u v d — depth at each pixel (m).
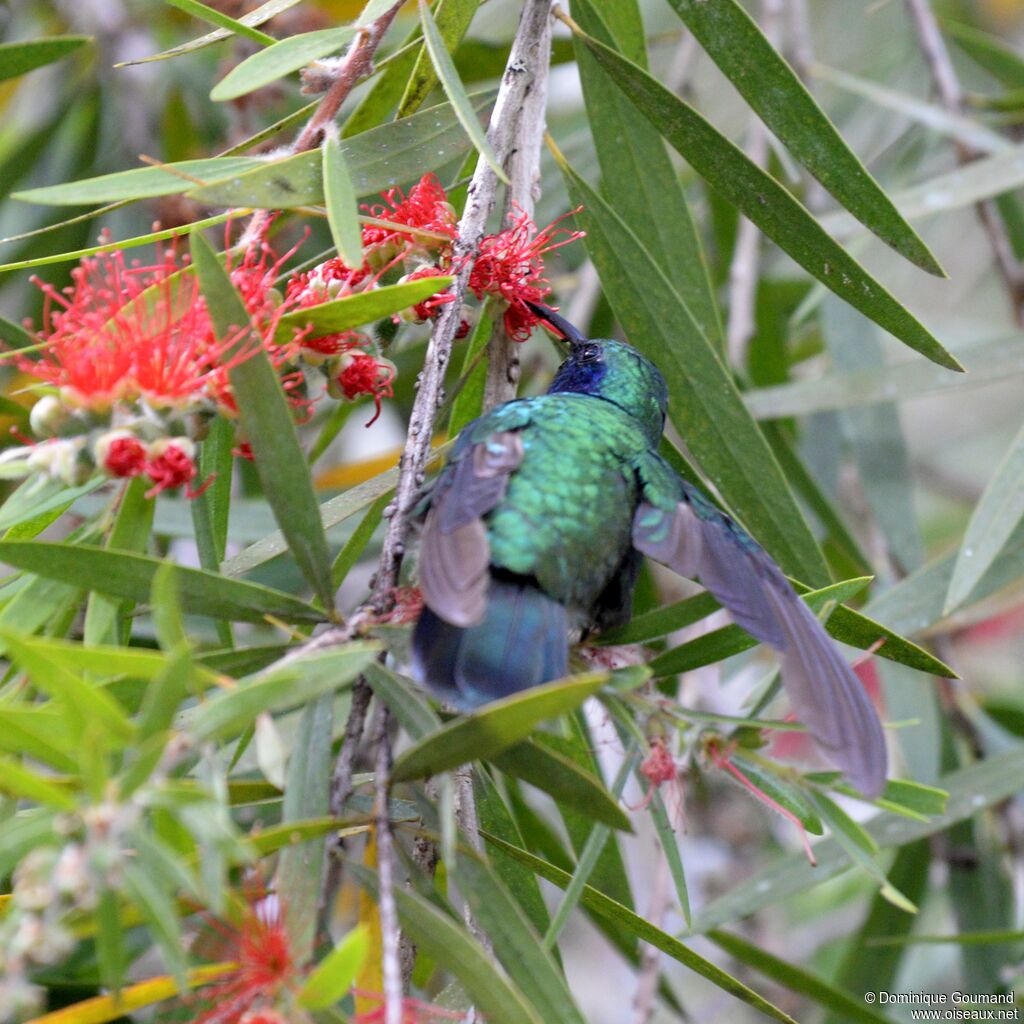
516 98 3.41
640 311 3.96
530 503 3.25
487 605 2.99
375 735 2.64
